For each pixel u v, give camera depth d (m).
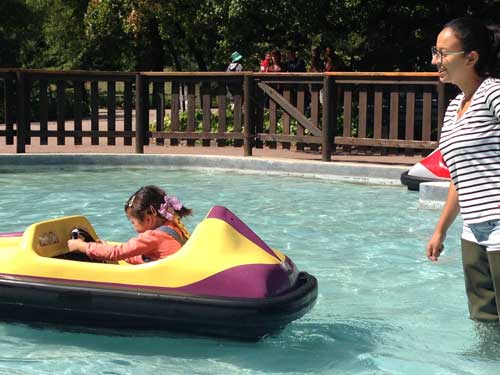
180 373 3.91
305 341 4.38
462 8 17.19
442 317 4.84
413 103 11.28
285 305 4.15
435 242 4.24
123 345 4.27
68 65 36.91
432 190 8.82
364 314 4.91
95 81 12.98
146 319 4.21
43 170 12.09
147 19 22.62
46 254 4.63
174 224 4.64
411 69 17.58
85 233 4.87
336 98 11.82
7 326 4.53
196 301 4.12
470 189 3.93
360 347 4.30
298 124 12.16
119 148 13.60
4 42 32.09
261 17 16.58
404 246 6.87
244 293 4.14
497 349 4.25
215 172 12.02
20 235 4.93
